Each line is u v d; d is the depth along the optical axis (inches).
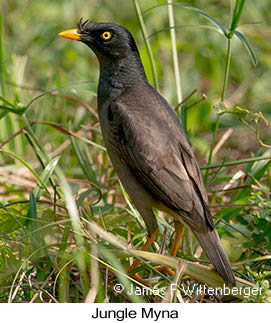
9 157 503.8
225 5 680.4
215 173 471.5
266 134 573.6
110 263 340.2
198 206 360.8
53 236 406.3
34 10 677.3
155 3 657.0
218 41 657.0
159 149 374.0
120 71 410.3
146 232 395.2
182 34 663.1
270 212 374.9
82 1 681.6
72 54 639.1
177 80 473.1
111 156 395.2
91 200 446.6
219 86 637.9
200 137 569.6
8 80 542.0
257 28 666.2
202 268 334.3
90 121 543.5
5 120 507.2
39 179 363.6
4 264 344.8
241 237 386.6
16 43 645.3
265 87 633.0
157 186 369.7
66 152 512.1
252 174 440.8
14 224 375.6
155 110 390.0
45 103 546.6
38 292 321.1
